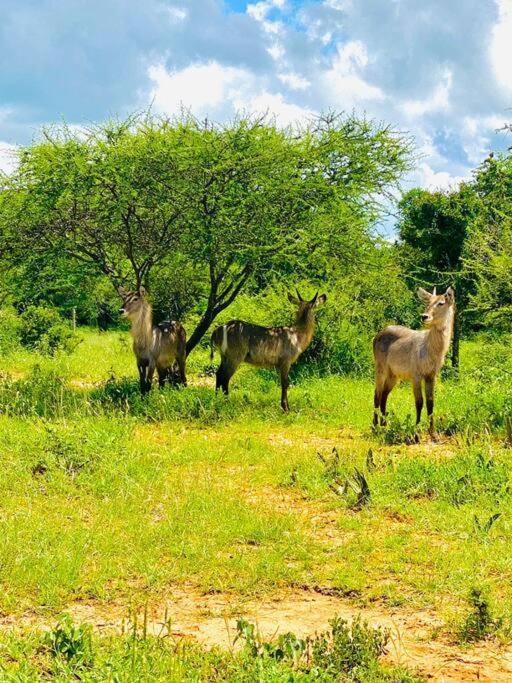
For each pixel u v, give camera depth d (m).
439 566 6.03
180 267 17.42
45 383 13.95
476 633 4.94
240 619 4.73
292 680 4.06
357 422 11.66
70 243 14.86
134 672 4.14
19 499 7.39
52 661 4.33
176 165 13.73
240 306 18.73
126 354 20.73
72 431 9.09
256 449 9.66
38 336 21.12
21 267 15.59
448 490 7.77
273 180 14.01
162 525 6.75
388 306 19.72
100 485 7.79
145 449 9.26
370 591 5.64
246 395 13.47
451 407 12.27
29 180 14.34
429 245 19.45
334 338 17.69
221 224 13.97
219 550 6.39
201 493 7.68
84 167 13.59
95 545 6.24
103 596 5.48
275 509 7.45
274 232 14.11
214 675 4.33
